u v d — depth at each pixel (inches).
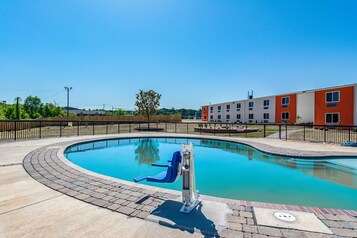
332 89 716.0
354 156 258.4
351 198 159.9
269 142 388.5
